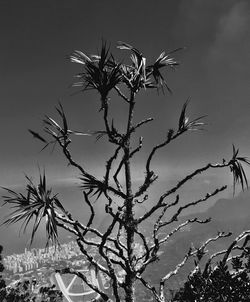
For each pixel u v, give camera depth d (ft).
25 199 19.53
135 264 22.56
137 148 23.53
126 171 23.68
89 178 22.30
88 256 22.18
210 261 23.07
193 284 21.66
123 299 22.29
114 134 23.25
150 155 23.81
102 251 22.39
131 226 22.79
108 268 22.33
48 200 19.43
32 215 19.04
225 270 21.84
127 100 24.84
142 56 26.00
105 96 22.88
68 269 21.76
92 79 22.89
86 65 22.93
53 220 19.13
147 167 23.80
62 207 20.76
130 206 23.09
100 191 22.44
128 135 23.36
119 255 22.50
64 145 22.15
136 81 25.16
